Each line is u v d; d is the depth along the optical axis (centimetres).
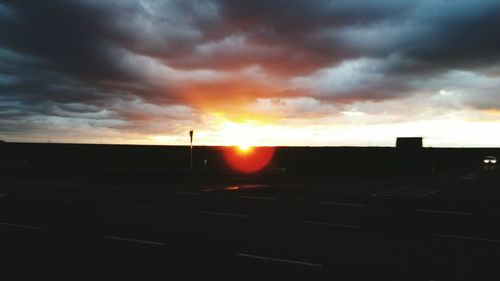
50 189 2108
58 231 1070
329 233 1067
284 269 745
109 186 2288
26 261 782
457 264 799
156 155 6781
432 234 1070
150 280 672
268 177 2741
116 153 7212
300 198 1781
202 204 1587
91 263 770
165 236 1016
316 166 4678
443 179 3172
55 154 6669
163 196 1838
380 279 701
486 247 938
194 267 749
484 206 1585
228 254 845
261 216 1319
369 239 1003
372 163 5259
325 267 763
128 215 1327
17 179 2734
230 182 2625
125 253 846
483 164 7488
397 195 1895
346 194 1944
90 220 1233
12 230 1081
